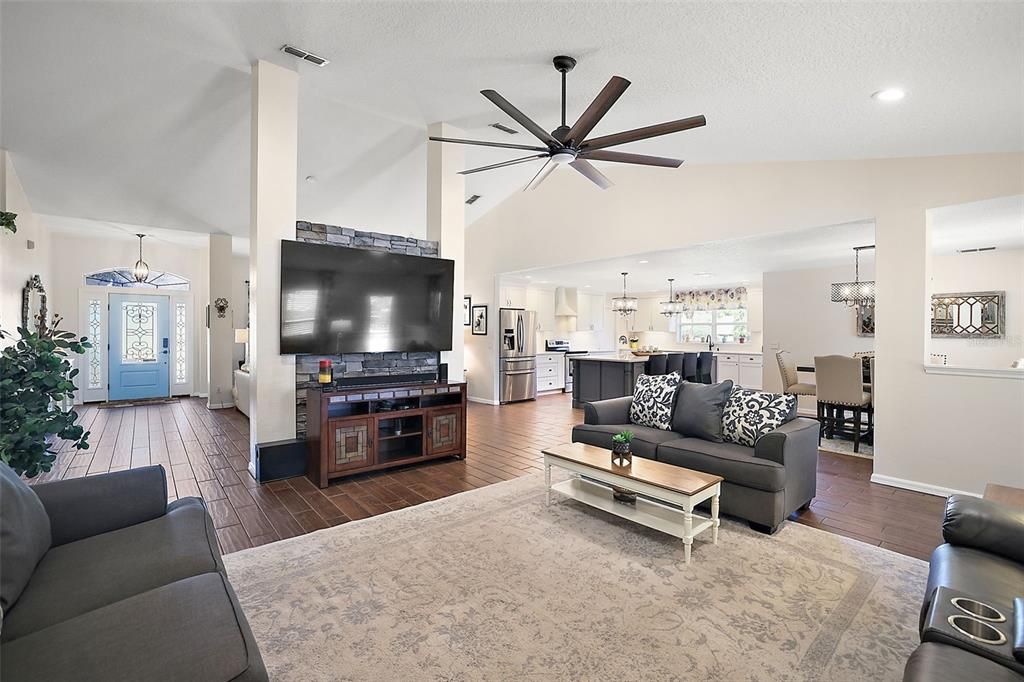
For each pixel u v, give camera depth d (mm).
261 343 3756
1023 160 3393
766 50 2307
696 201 5359
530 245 7387
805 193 4496
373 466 3965
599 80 3006
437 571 2426
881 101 2713
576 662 1775
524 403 8344
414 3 2367
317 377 4117
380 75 3398
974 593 1467
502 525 2998
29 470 2764
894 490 3773
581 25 2357
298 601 2152
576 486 3314
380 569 2439
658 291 11102
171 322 8719
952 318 6184
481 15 2393
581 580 2350
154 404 7934
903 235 3893
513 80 3158
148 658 1087
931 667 1123
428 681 1676
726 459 3057
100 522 1823
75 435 2879
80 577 1471
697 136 3865
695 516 2844
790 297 7520
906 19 1879
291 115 3576
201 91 3723
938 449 3686
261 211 3582
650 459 3447
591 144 2807
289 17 2707
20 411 2664
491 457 4652
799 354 7430
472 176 6086
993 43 1974
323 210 6211
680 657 1807
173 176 5051
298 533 2873
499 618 2039
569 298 10422
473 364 8555
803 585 2318
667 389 3895
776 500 2859
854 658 1807
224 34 2973
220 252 7453
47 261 7184
